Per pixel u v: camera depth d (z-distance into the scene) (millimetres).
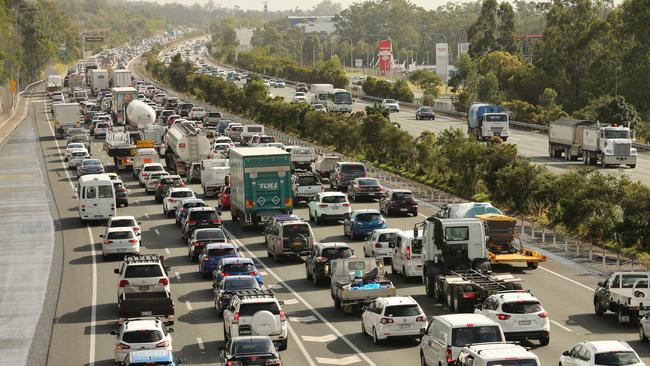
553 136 163875
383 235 86625
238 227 109438
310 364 56406
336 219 109625
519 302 57906
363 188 124688
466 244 73375
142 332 53281
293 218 92375
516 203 109125
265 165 103938
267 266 88562
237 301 59406
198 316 70000
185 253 95125
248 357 49281
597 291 67188
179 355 59219
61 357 60406
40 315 72500
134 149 160500
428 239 74312
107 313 72312
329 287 79438
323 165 143875
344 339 62500
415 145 148125
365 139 162125
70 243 103250
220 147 166500
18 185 151000
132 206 127062
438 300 71812
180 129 152375
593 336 61344
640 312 63250
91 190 113500
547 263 86062
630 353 47500
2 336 66750
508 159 116688
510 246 84375
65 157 184875
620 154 148750
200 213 99312
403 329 59906
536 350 57656
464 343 50125
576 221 91750
